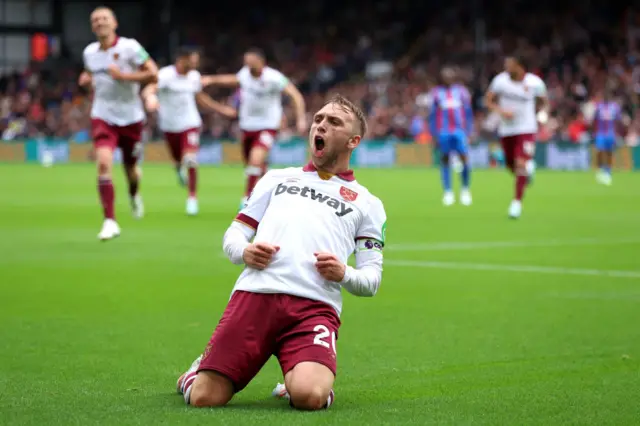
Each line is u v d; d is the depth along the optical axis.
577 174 37.25
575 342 7.79
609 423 5.27
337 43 55.59
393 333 8.14
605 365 6.93
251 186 19.56
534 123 19.75
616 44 50.00
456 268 12.09
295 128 46.88
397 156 43.59
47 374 6.50
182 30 57.91
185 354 7.24
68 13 56.31
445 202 22.58
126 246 14.00
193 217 18.61
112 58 14.32
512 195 25.81
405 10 55.84
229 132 47.84
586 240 15.12
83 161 45.66
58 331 8.12
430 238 15.29
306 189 5.85
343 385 6.26
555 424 5.23
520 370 6.75
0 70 55.34
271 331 5.52
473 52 51.81
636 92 44.22
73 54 56.41
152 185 28.80
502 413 5.46
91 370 6.65
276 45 56.44
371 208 5.89
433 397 5.88
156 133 47.34
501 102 19.89
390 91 48.59
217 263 12.37
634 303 9.66
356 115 5.86
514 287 10.64
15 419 5.17
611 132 32.72
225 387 5.47
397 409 5.52
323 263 5.52
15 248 13.75
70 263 12.30
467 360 7.09
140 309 9.22
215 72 55.50
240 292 5.61
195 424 5.03
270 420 5.12
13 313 8.96
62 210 20.05
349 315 8.98
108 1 57.06
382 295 10.10
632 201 23.70
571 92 46.16
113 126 14.48
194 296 9.98
